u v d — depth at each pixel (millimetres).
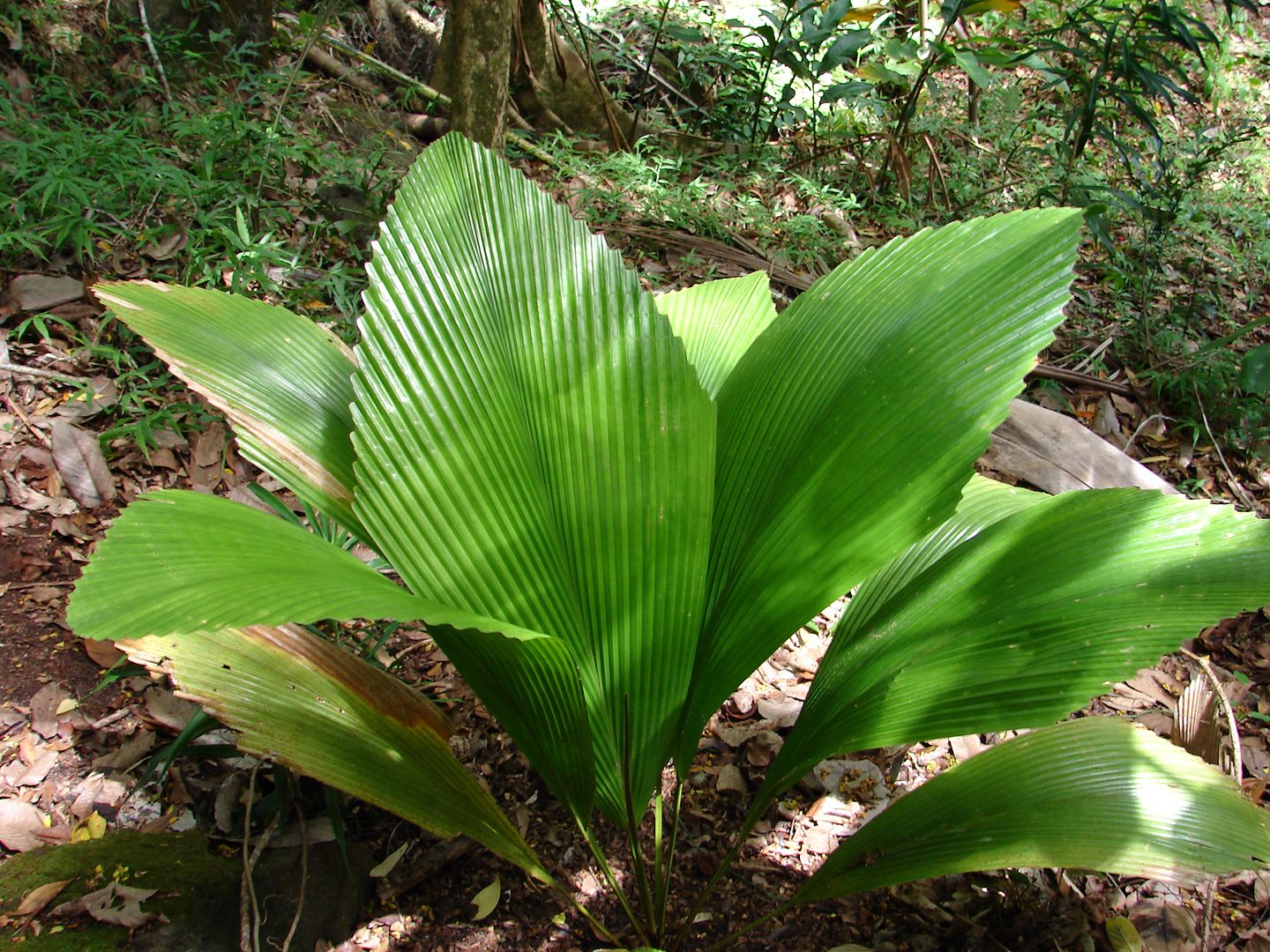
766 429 1840
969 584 1736
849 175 4891
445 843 2174
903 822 1772
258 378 1812
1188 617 1563
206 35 4293
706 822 2295
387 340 1641
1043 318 1680
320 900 2023
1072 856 1615
